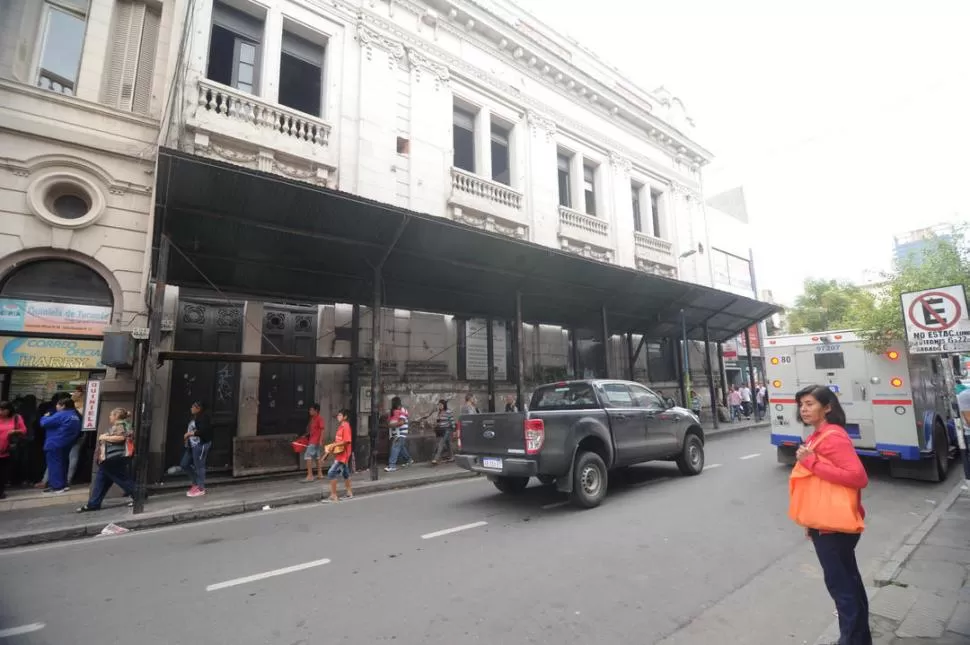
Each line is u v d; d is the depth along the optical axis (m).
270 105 11.03
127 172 9.69
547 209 16.70
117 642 3.56
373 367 9.99
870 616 3.71
